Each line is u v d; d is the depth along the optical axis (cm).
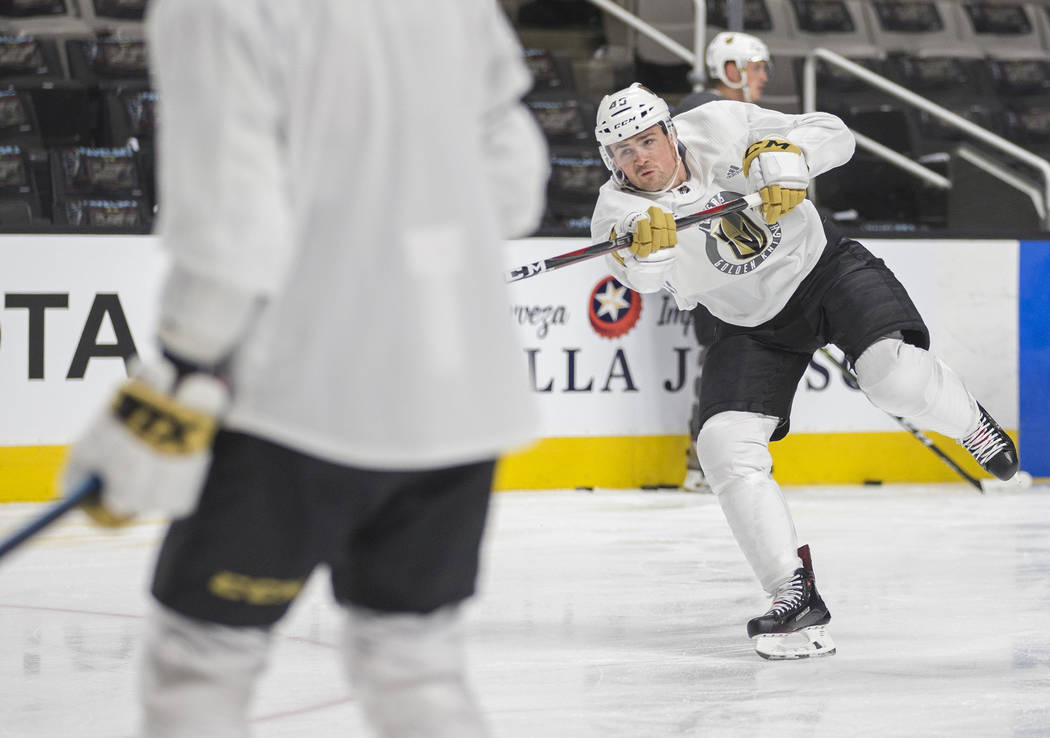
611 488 1673
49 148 2066
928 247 1755
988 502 1567
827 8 2578
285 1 300
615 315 1667
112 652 800
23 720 642
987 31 2689
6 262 1482
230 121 287
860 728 635
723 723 645
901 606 955
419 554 339
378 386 308
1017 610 941
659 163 852
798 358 882
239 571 314
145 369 298
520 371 336
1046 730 630
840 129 874
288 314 305
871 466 1745
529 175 372
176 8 294
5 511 1438
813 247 869
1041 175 2444
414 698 343
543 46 2459
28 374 1494
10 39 2136
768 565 815
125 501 297
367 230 308
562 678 741
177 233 285
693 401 1694
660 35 2070
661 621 906
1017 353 1791
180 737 317
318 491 315
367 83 308
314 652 796
